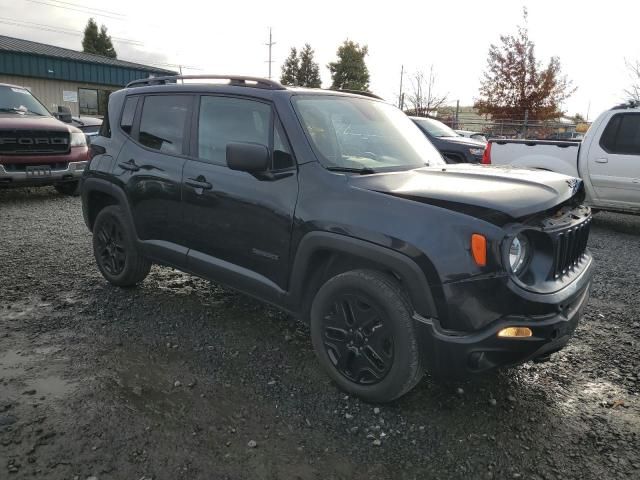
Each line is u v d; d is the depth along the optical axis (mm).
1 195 9852
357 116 3758
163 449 2523
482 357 2584
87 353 3473
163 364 3363
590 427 2830
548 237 2699
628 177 7598
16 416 2730
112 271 4660
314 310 3111
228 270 3566
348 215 2871
